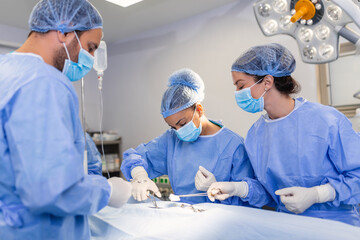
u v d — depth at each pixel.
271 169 1.20
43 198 0.56
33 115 0.60
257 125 1.36
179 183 1.47
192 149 1.50
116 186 0.85
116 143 3.73
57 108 0.62
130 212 1.12
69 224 0.71
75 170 0.61
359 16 0.80
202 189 1.31
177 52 3.28
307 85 2.43
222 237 0.81
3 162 0.62
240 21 2.78
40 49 0.79
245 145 1.35
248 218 0.92
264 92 1.23
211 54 3.00
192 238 0.80
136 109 3.68
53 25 0.78
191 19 3.16
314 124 1.15
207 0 2.78
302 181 1.14
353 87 2.20
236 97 1.29
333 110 1.16
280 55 1.21
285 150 1.19
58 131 0.60
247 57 1.24
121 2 2.47
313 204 1.14
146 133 3.58
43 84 0.63
